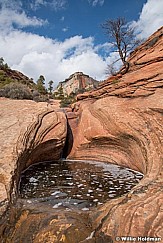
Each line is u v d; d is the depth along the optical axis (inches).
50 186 261.9
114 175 305.0
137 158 316.2
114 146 373.7
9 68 1641.2
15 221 177.8
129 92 386.9
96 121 407.5
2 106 430.0
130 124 328.2
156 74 367.9
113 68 831.1
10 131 319.3
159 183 198.8
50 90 2201.0
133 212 156.3
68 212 187.3
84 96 552.7
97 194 237.3
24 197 227.0
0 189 195.9
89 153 407.5
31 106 432.1
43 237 155.9
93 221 167.3
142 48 478.6
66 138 436.8
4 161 246.1
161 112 293.9
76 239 150.9
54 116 409.7
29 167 344.2
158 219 146.3
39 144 346.9
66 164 371.9
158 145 261.7
